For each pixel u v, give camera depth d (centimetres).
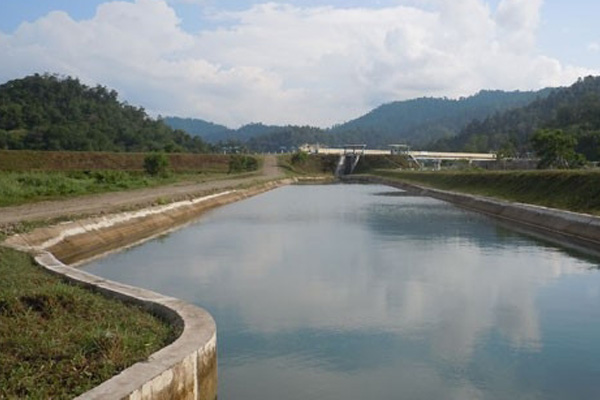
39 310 1150
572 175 4247
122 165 9688
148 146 14112
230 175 10125
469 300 1814
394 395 1105
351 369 1235
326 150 15275
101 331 1015
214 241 3122
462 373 1218
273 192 7900
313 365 1257
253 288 1970
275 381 1166
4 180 4541
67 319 1110
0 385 795
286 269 2306
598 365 1266
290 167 13425
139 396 804
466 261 2481
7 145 11588
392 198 6625
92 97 17300
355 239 3186
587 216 3139
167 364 895
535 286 2012
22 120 13312
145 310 1252
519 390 1134
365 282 2066
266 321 1580
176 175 9069
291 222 4084
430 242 3058
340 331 1492
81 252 2695
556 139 7250
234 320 1588
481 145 16162
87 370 860
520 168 10169
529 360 1296
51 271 1623
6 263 1662
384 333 1480
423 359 1298
